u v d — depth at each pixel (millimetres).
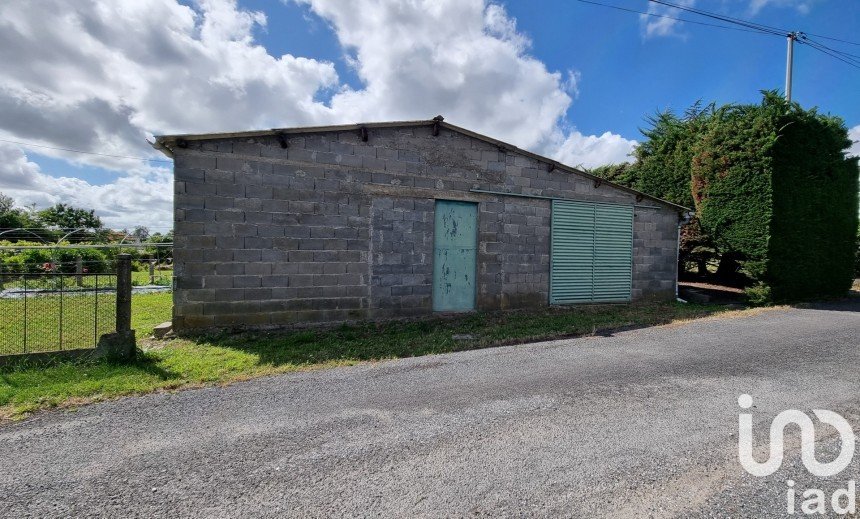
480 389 3764
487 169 8008
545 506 2113
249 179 6246
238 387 3824
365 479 2350
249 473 2412
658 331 6293
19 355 4246
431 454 2625
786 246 9180
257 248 6316
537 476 2379
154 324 6891
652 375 4156
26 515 2039
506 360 4695
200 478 2361
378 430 2957
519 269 8359
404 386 3848
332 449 2689
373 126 6918
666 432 2924
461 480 2342
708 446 2730
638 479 2355
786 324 6832
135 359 4609
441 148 7598
